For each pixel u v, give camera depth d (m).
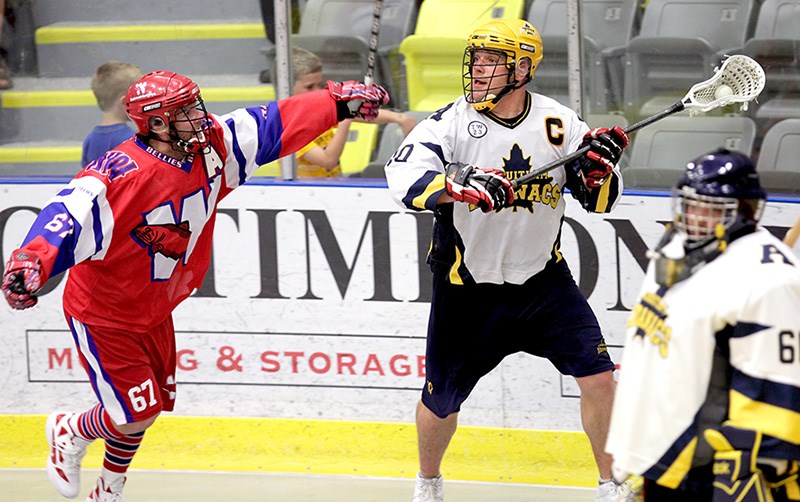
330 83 13.81
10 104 18.50
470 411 16.75
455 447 16.81
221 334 17.28
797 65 16.08
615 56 16.77
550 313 13.71
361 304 16.89
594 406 13.76
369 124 17.58
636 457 9.11
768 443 8.55
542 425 16.53
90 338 13.41
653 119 13.02
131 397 13.59
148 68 18.53
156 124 12.59
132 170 12.64
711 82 13.20
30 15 18.33
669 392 8.91
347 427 17.08
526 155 13.20
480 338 13.92
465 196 12.29
